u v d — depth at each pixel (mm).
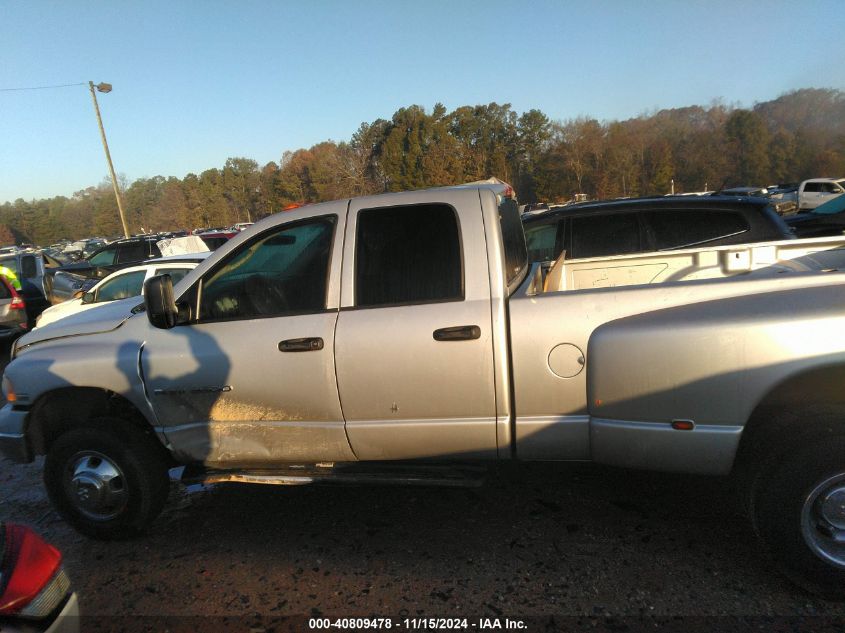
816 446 2580
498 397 3125
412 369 3168
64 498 3711
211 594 3160
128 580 3355
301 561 3414
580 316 3004
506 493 4035
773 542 2727
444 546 3451
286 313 3389
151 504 3674
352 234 3359
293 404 3367
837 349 2594
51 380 3697
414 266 3266
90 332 3838
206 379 3451
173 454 3670
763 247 4684
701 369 2740
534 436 3131
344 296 3311
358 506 4035
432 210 3303
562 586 2992
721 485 3918
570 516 3672
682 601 2814
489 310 3102
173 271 9000
